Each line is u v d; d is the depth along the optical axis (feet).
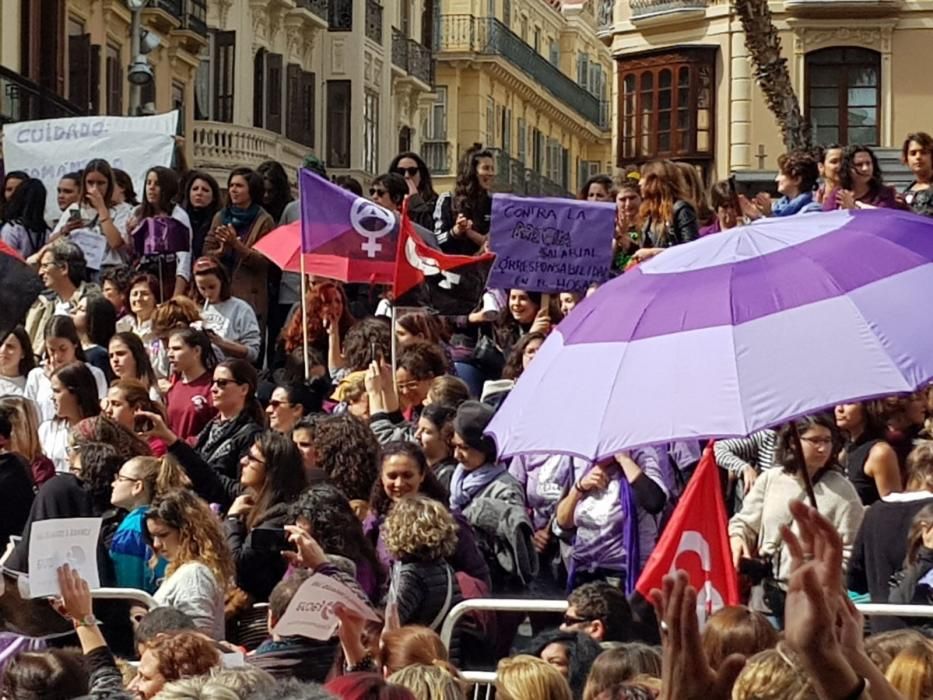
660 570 28.14
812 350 25.73
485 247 52.42
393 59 186.91
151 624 29.86
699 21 148.97
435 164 214.48
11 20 111.45
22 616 31.76
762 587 34.83
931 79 141.38
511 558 36.55
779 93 90.02
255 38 157.38
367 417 43.75
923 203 52.70
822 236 27.07
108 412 40.55
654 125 151.43
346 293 55.36
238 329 50.47
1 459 38.04
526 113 234.99
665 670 19.81
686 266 27.27
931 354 25.59
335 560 30.53
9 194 59.77
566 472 37.91
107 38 127.75
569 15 258.16
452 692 25.84
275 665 29.53
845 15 141.38
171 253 54.34
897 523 33.06
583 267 47.34
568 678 29.04
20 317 36.42
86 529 30.14
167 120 60.08
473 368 48.83
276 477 35.68
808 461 34.81
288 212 55.98
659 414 26.09
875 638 24.67
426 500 33.32
